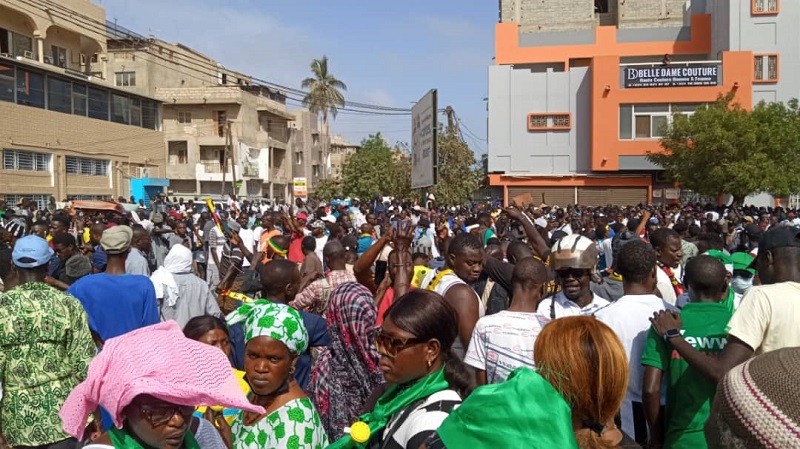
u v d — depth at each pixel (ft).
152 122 133.80
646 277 13.08
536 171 126.62
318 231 41.27
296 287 16.83
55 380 13.46
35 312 13.35
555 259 14.65
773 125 98.27
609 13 159.63
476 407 6.49
